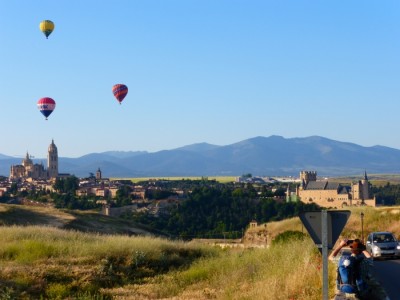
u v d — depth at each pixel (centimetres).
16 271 2467
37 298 2120
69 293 2239
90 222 6906
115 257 2959
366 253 1425
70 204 18575
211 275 2534
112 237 3712
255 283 1883
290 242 2728
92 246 3094
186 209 16125
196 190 17375
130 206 18175
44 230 3856
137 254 2980
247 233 6197
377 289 1528
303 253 2031
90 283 2422
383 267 2250
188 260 3197
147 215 15650
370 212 4888
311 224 1094
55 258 2862
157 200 19112
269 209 16500
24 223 5994
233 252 3316
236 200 16888
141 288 2378
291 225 5847
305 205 17250
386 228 4500
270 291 1605
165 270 2941
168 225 14888
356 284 1384
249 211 16325
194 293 2145
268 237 5841
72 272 2561
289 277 1670
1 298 2016
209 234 13838
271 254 2514
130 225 7569
